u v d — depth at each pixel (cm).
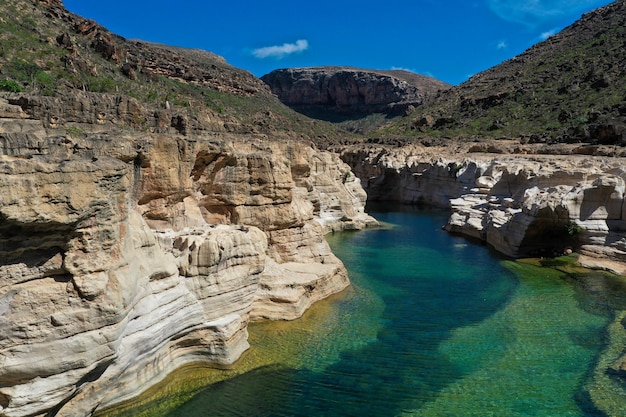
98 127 2764
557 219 3169
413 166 7306
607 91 8338
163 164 1820
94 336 1083
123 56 8894
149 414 1302
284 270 2291
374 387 1507
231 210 2328
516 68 12731
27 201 942
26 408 1006
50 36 6956
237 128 7512
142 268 1353
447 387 1524
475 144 7912
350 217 4691
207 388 1454
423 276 2864
